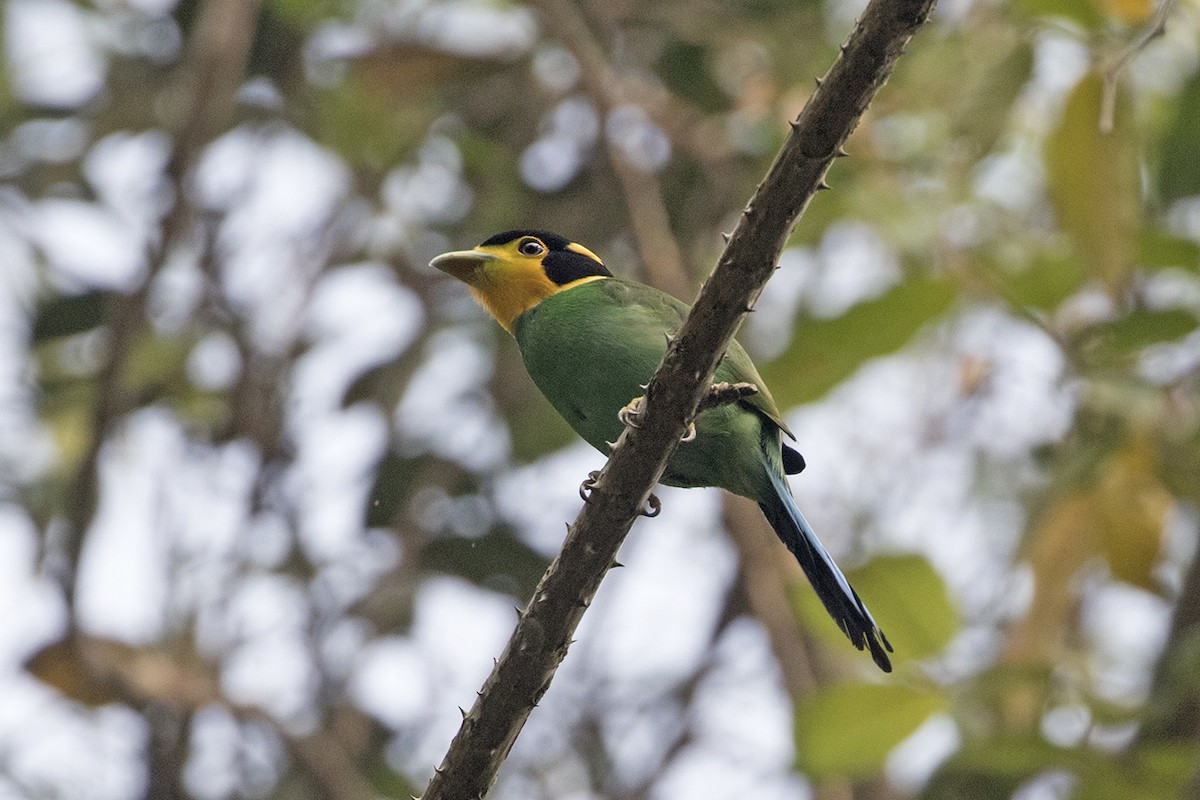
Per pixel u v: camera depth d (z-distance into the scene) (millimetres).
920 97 10539
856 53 5723
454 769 6656
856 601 8344
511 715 6594
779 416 8797
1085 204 8844
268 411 13000
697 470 8836
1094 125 8711
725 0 12875
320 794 11805
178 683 11539
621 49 13781
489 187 13609
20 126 13672
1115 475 9406
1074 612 11656
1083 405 9578
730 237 6109
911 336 8883
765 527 12117
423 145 13648
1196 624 9648
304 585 12672
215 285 13391
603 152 13438
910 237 9648
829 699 8453
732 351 8773
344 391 13070
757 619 12758
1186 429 9492
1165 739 9016
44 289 13320
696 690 12711
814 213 10258
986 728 8531
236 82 12695
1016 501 12211
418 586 12836
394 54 12102
